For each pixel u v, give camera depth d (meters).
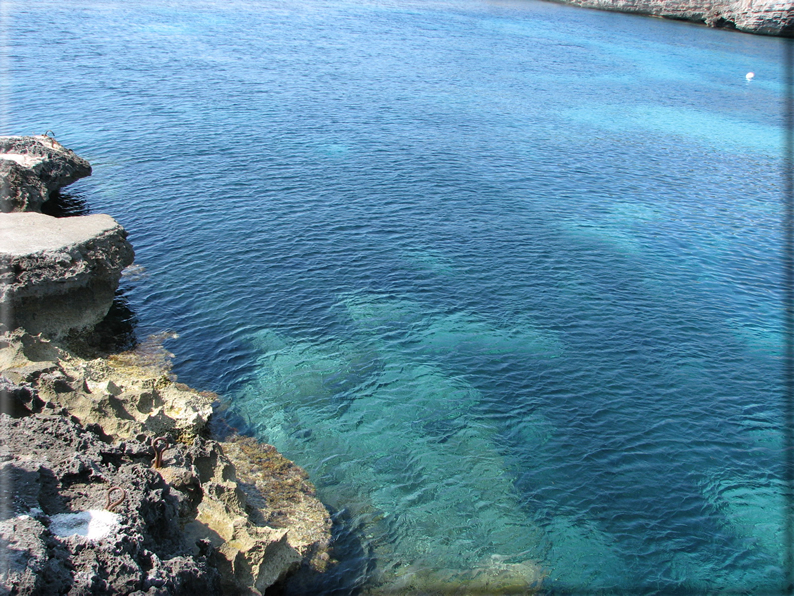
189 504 18.06
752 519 20.91
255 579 16.84
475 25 120.88
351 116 61.47
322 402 25.22
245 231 38.19
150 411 22.08
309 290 32.66
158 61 76.50
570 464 22.78
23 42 79.62
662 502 21.45
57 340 26.47
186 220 39.12
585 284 34.62
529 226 41.28
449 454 22.95
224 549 16.92
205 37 93.06
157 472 16.98
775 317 32.41
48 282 26.41
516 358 28.30
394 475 21.97
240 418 24.17
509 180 48.91
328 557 18.73
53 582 11.79
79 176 43.66
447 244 38.16
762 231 42.41
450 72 82.81
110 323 29.17
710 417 25.30
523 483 21.91
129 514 14.31
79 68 70.19
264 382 26.17
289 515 19.91
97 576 12.33
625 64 93.06
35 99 59.06
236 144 52.03
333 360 27.67
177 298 31.50
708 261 38.00
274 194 43.41
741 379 27.61
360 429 23.92
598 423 24.73
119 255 30.38
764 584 18.75
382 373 27.00
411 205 43.16
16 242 27.48
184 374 26.38
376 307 31.53
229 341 28.59
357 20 118.94
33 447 15.88
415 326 30.25
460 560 19.03
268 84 70.38
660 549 19.78
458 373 27.16
